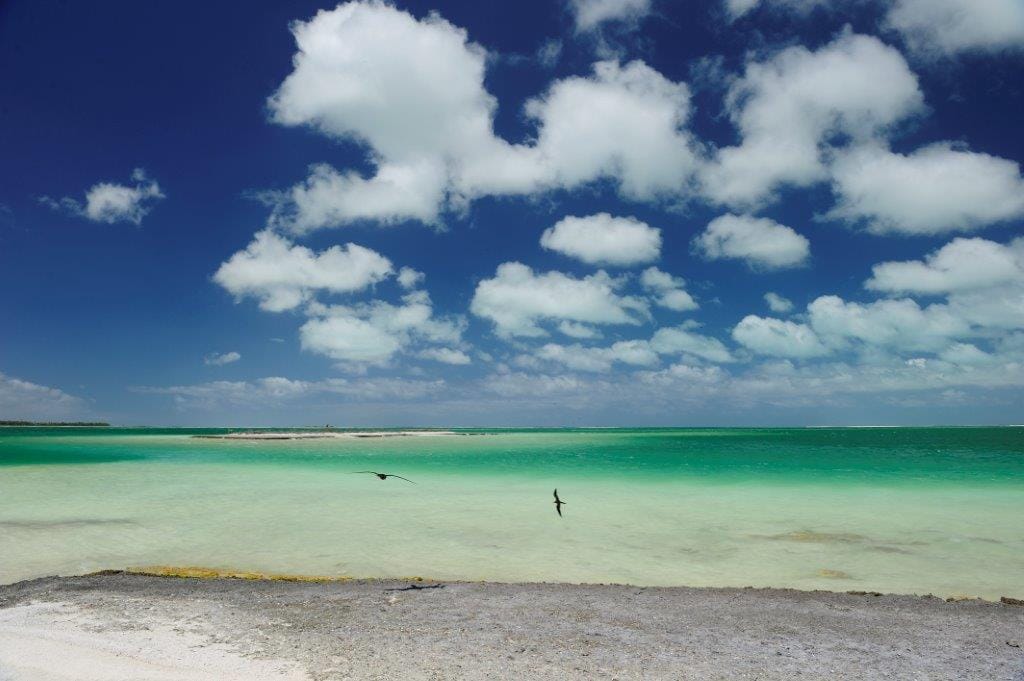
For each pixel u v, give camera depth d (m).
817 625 11.16
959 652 9.88
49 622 10.62
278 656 9.17
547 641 10.09
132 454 63.28
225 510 25.12
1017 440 112.50
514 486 34.00
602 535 20.09
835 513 24.16
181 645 9.56
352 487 33.47
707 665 9.16
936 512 24.39
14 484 34.22
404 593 13.07
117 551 17.88
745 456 60.69
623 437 144.38
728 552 17.84
